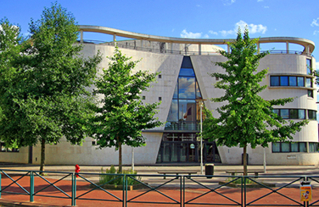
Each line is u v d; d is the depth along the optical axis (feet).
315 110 124.16
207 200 40.04
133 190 48.47
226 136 55.16
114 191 47.03
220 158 120.26
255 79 53.36
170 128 118.83
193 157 119.65
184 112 120.47
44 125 66.59
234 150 119.03
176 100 120.78
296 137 118.11
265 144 54.39
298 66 120.57
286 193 46.26
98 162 109.19
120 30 114.42
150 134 116.57
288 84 119.55
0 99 73.10
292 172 86.38
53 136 69.56
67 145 109.50
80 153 108.99
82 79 75.97
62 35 75.46
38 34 73.26
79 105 72.38
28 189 48.62
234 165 111.96
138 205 36.42
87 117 55.83
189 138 120.37
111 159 110.73
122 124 51.98
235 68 55.16
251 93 52.95
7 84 72.54
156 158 116.26
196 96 121.90
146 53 119.14
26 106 65.05
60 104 69.46
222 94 119.96
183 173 78.13
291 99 55.47
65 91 74.74
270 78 119.44
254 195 44.16
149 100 117.39
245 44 55.93
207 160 120.06
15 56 74.49
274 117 55.57
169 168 98.63
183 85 122.01
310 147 120.57
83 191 46.80
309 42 126.21
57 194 43.50
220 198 41.60
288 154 117.29
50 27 75.10
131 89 56.18
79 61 76.79
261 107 52.75
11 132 70.18
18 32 81.25
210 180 64.49
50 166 101.86
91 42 114.62
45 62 71.92
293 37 122.62
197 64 121.70
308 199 30.40
